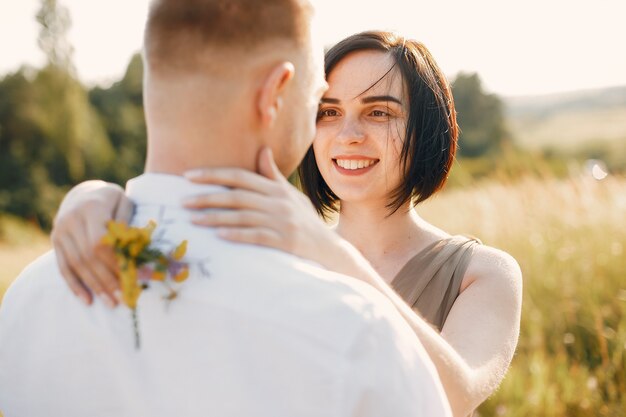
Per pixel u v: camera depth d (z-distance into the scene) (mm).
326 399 1013
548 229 6137
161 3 1100
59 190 30203
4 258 10336
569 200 6445
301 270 1077
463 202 7277
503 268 1864
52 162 30891
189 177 1092
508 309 1805
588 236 5875
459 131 2143
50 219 28625
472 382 1449
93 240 1057
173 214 1099
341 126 2043
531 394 3891
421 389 1070
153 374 1062
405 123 1998
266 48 1081
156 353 1062
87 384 1109
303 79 1140
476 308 1809
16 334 1173
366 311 1058
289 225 1117
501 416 3781
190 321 1052
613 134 35719
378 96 1977
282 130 1137
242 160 1122
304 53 1136
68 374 1119
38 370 1146
